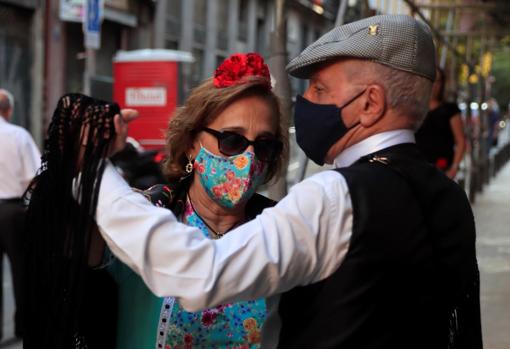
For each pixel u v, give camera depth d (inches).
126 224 55.1
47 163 58.7
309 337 55.9
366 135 61.3
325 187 56.5
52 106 575.2
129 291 69.0
